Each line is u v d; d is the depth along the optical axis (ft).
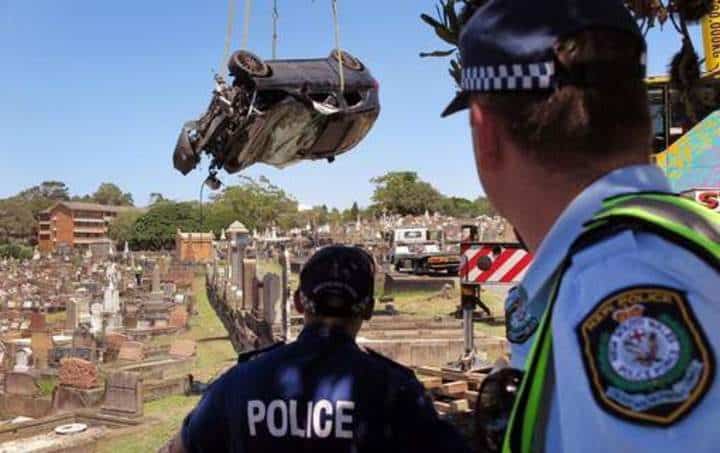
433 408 7.12
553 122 3.43
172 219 291.58
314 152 15.03
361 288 7.41
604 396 2.78
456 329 49.49
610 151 3.42
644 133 3.51
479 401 4.30
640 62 3.55
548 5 3.52
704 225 3.08
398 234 116.16
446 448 6.87
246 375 7.12
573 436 2.86
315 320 7.34
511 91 3.52
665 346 2.74
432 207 291.79
